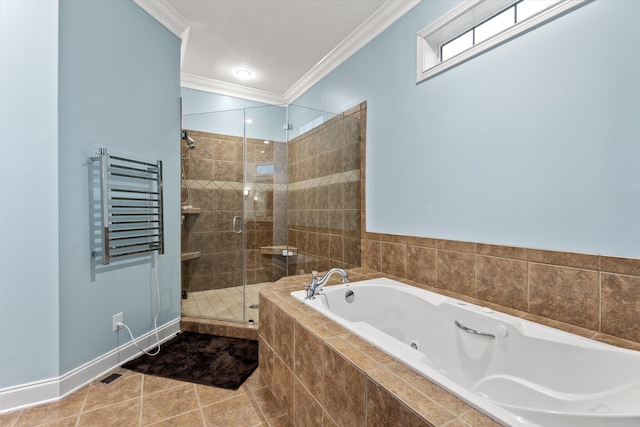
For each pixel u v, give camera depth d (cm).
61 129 170
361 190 276
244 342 245
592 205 137
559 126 147
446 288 203
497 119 173
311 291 180
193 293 329
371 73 268
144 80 230
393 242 245
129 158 217
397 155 242
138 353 223
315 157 319
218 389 180
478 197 184
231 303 306
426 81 216
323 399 127
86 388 179
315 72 346
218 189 337
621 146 128
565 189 146
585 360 120
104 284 198
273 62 334
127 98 215
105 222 190
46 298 166
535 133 156
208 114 339
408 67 230
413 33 226
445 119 203
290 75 364
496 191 175
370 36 267
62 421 150
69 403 165
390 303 210
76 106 179
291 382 152
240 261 341
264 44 298
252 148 346
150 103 236
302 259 335
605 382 114
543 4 166
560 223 148
